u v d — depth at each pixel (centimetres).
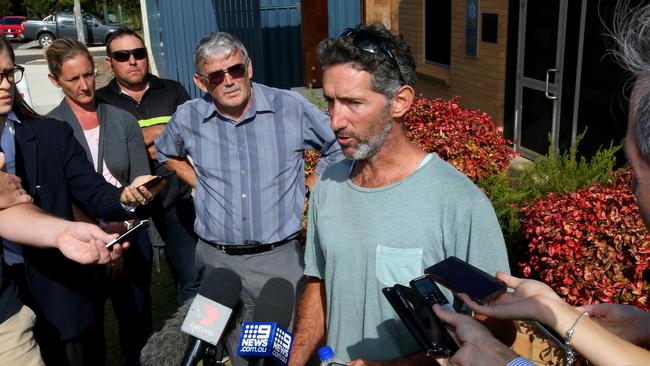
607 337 125
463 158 464
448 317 148
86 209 310
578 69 657
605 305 145
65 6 4359
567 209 346
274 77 1041
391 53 190
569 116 680
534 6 718
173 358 308
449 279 157
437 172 195
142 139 397
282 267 342
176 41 1102
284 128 343
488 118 492
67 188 303
